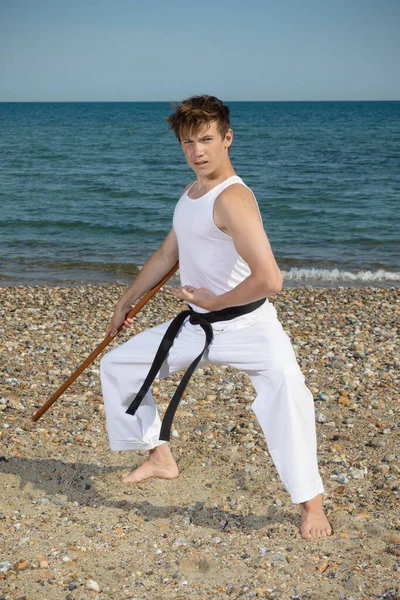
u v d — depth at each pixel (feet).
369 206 70.28
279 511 12.04
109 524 11.65
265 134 204.33
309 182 90.53
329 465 14.03
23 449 14.60
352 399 18.33
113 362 11.81
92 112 482.69
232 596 9.70
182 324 11.36
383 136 193.36
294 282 40.22
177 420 16.42
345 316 29.76
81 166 112.06
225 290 10.70
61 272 42.19
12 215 63.67
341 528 11.46
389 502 12.44
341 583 9.96
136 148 152.46
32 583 9.95
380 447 14.99
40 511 12.05
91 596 9.69
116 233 56.03
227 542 11.10
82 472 13.60
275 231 56.95
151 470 13.25
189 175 101.09
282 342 10.61
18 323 27.12
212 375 19.71
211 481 13.28
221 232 10.24
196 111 9.78
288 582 10.00
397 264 45.32
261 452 14.61
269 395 10.52
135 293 12.09
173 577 10.16
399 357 22.68
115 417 12.16
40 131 220.84
